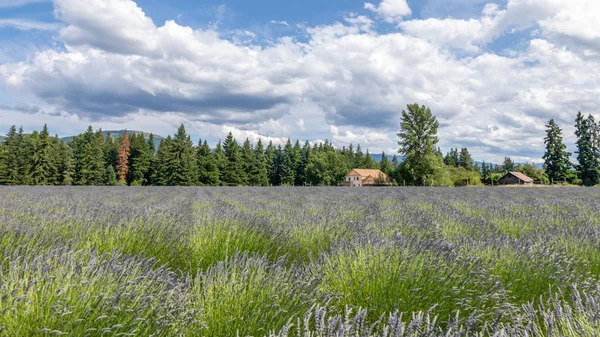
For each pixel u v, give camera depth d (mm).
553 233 5031
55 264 2379
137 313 1906
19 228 4105
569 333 1877
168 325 1925
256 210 8789
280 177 92812
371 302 2547
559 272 3154
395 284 2682
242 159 77375
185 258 4016
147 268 2863
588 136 65812
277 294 2287
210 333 2074
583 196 17062
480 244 3914
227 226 4543
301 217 6195
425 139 56688
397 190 25453
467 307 2525
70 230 4324
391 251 3266
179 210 7523
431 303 2543
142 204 9398
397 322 1755
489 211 8703
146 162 72750
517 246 3842
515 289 3057
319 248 4363
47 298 1928
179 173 68812
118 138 83312
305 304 2309
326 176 87875
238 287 2396
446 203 11680
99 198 13109
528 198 15508
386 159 99938
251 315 2084
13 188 23781
